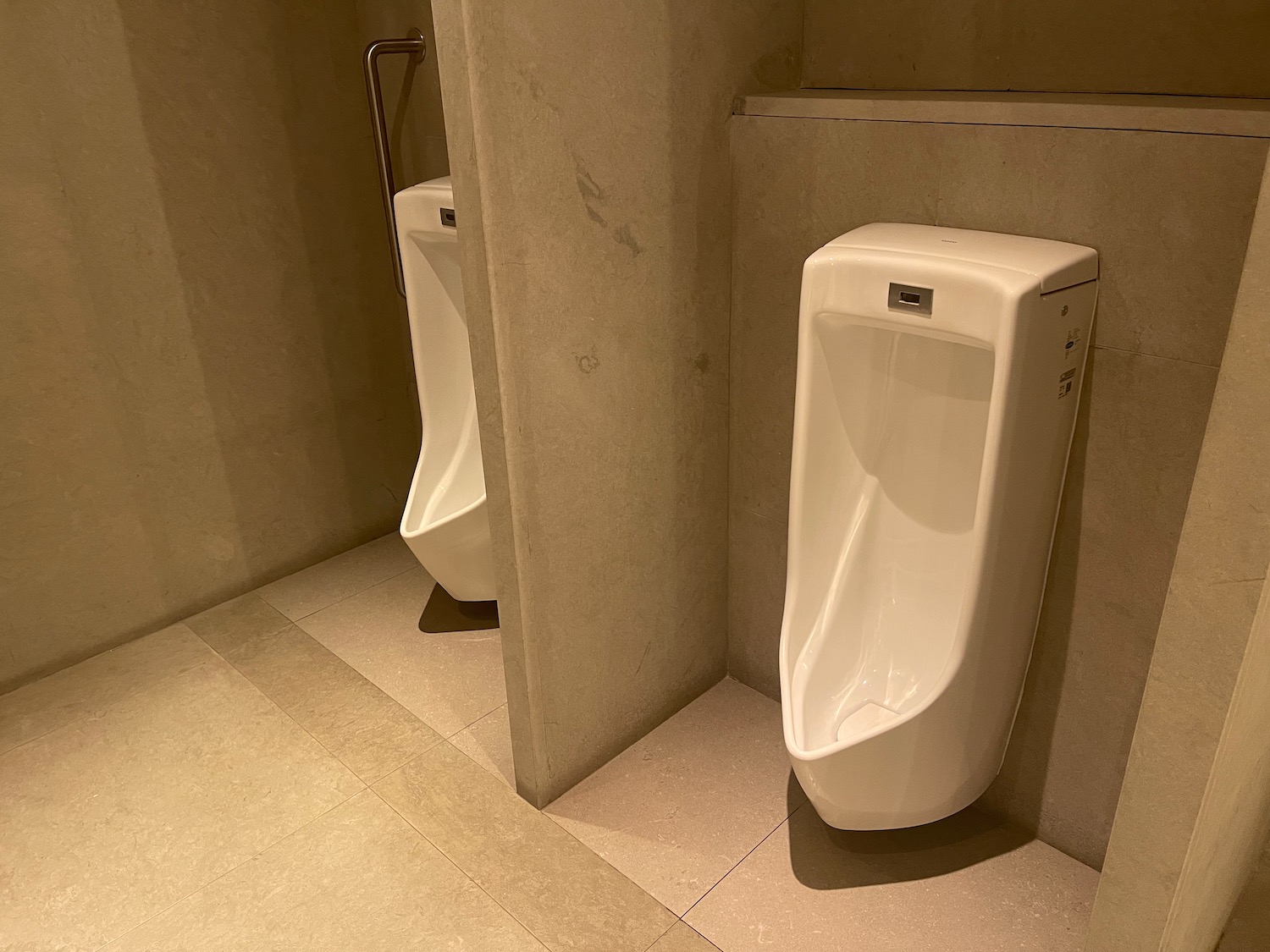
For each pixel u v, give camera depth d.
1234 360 0.85
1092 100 1.40
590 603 1.80
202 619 2.51
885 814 1.57
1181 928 1.17
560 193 1.49
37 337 2.10
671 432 1.83
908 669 1.63
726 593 2.12
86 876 1.75
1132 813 1.05
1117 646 1.53
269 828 1.84
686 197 1.69
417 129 2.36
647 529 1.86
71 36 2.00
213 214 2.29
